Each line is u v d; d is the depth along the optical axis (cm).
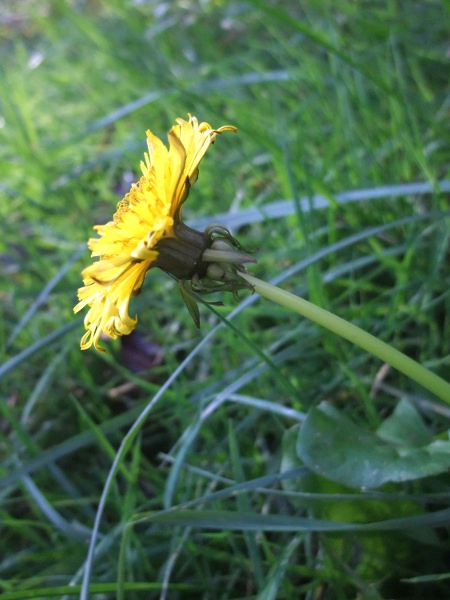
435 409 14
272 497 14
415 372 9
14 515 16
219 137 22
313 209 16
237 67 27
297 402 13
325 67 23
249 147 22
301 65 23
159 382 18
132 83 26
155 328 18
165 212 9
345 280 16
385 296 17
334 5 25
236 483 12
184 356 18
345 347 15
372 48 22
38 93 29
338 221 18
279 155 17
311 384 15
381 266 16
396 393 14
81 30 28
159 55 28
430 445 11
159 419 17
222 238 10
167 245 9
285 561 12
